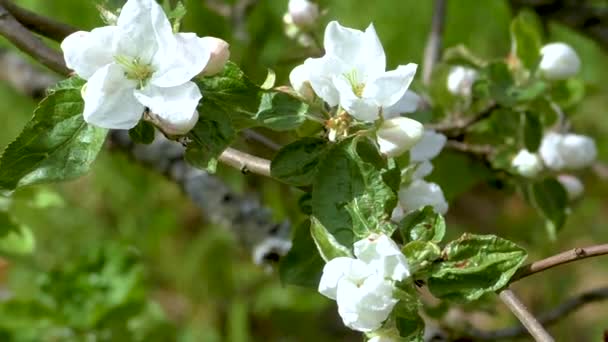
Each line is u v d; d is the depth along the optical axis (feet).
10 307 3.08
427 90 2.85
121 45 2.05
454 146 2.80
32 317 3.10
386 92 2.11
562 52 2.70
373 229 2.09
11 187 2.07
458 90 2.82
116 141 3.12
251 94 2.12
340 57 2.13
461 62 2.83
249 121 2.13
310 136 2.16
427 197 2.30
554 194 2.78
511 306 2.11
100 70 2.04
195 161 2.08
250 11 3.28
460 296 2.10
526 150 2.74
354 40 2.14
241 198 3.03
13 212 3.19
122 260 3.16
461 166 2.85
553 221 2.77
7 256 3.17
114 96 2.05
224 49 2.07
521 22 2.71
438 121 2.83
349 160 2.11
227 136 2.09
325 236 2.10
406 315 2.07
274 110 2.14
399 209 2.25
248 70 3.21
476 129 2.83
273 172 2.13
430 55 2.94
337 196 2.11
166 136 2.08
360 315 2.05
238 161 2.18
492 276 2.10
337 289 2.05
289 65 2.83
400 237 2.19
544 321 2.94
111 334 3.15
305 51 2.78
